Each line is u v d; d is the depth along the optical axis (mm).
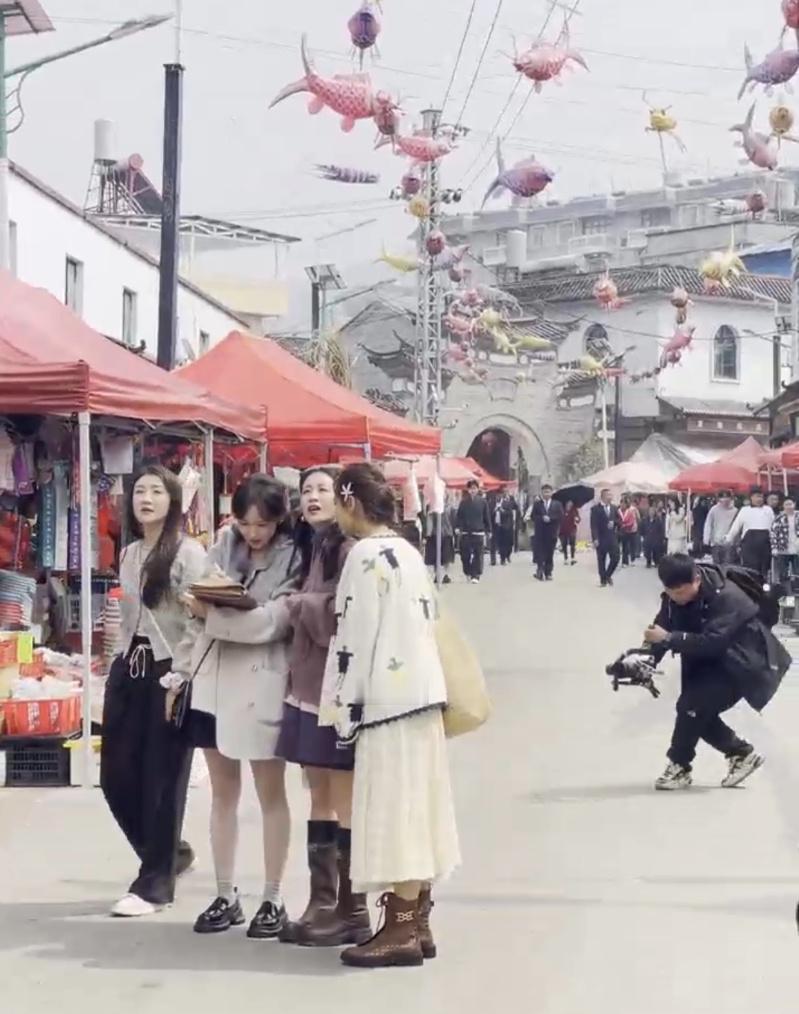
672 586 9602
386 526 6012
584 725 12508
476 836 8406
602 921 6672
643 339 62062
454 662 5949
